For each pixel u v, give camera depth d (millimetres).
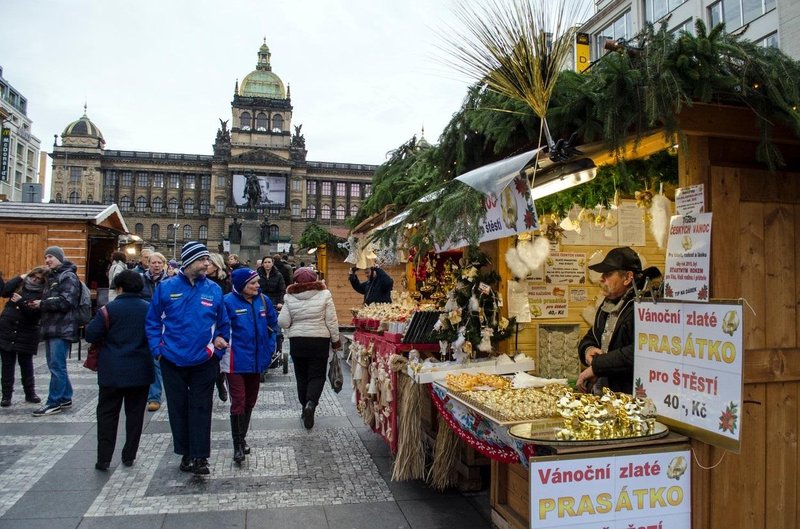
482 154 4059
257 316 5340
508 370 4293
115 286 4965
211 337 4680
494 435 3184
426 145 7664
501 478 3684
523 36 2984
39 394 7762
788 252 2855
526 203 3074
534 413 2977
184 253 4707
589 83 3006
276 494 4324
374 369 5348
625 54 2760
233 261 10062
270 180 95625
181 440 4750
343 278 16453
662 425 2805
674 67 2566
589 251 4863
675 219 2875
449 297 4492
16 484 4438
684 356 2738
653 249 5023
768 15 13461
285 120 100562
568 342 4750
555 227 4672
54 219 13586
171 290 4656
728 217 2740
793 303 2850
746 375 2734
